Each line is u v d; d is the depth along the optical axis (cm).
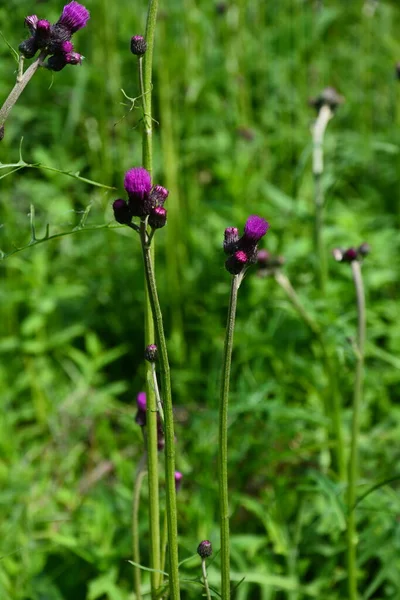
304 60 356
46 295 264
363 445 223
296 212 242
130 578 200
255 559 200
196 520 202
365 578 203
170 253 269
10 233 271
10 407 262
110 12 291
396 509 195
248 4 353
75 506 219
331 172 281
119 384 252
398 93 344
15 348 265
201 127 321
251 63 352
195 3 352
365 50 353
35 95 310
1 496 211
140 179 141
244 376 235
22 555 202
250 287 266
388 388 252
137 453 240
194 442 228
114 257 288
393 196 325
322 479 187
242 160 296
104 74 293
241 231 272
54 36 148
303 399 240
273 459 204
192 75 314
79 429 244
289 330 246
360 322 187
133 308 285
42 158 292
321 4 353
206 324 269
